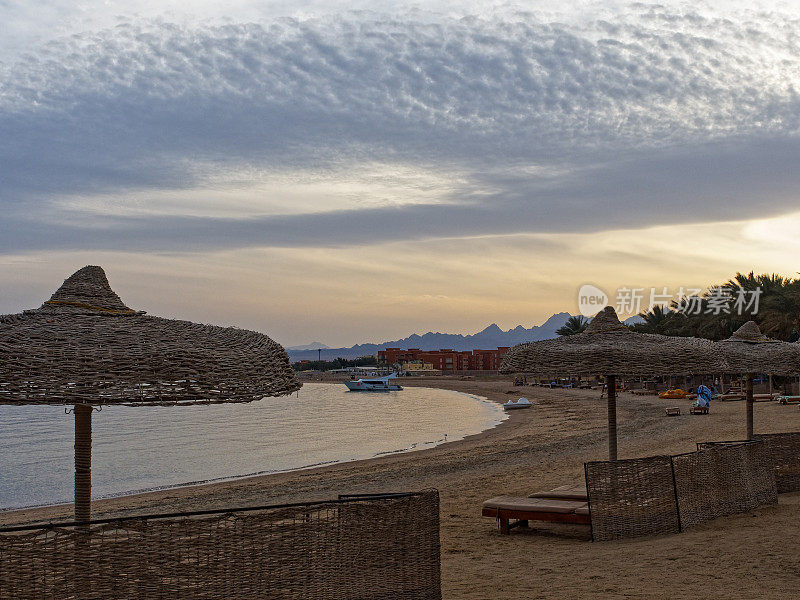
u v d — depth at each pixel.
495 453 23.41
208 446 34.03
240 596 4.27
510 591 5.91
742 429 23.34
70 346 3.93
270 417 57.09
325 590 4.56
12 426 48.41
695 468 8.09
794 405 33.44
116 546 3.95
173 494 18.50
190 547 4.15
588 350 7.91
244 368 4.20
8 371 3.64
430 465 20.52
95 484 22.66
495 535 8.62
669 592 5.55
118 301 4.73
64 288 4.65
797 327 40.19
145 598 4.00
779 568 6.00
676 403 47.50
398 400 89.88
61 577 3.81
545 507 8.29
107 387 3.70
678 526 7.73
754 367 11.04
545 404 66.06
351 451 31.02
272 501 15.58
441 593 5.55
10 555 3.71
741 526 7.72
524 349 8.48
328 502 4.66
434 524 5.10
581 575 6.26
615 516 7.70
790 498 9.79
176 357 4.01
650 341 8.34
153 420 54.22
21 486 22.27
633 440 22.91
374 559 4.79
